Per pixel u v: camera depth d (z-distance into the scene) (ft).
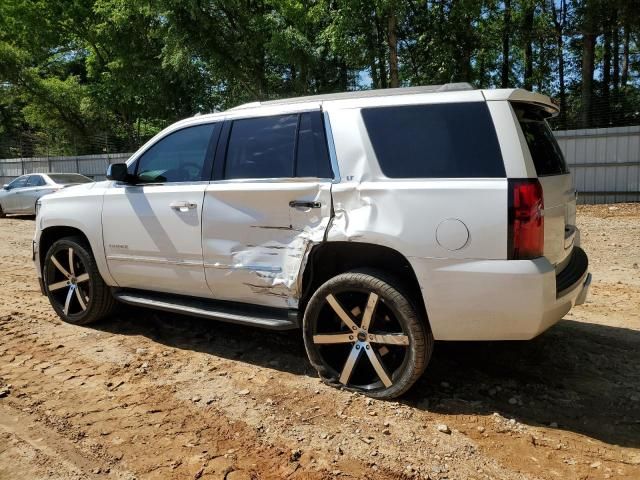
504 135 10.23
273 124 12.77
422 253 10.43
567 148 50.19
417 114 11.03
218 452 9.62
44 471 9.12
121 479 8.89
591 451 9.62
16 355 14.20
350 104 11.78
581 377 12.56
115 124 96.02
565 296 10.62
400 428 10.29
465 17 50.88
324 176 11.75
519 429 10.30
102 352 14.38
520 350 14.06
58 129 99.09
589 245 29.43
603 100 62.85
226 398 11.64
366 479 8.82
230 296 13.24
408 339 10.83
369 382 11.82
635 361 13.43
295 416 10.80
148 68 73.97
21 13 81.10
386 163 11.06
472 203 10.07
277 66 62.49
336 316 12.10
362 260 11.98
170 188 13.92
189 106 77.00
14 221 48.39
